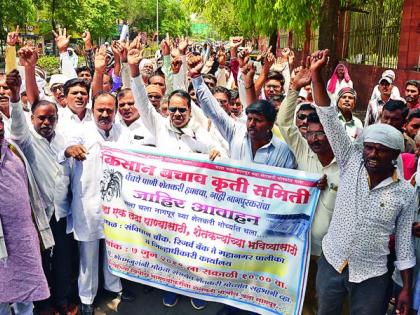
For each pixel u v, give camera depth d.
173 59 5.41
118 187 3.79
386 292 2.85
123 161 3.76
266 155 3.56
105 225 3.84
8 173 3.16
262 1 12.19
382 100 7.54
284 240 3.44
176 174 3.66
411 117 4.13
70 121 4.14
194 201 3.63
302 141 3.59
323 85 2.88
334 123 2.84
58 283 3.90
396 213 2.68
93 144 3.83
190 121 4.22
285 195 3.40
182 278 3.74
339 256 2.81
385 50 13.34
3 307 3.38
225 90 4.97
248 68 4.15
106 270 4.07
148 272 3.82
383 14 13.56
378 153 2.57
